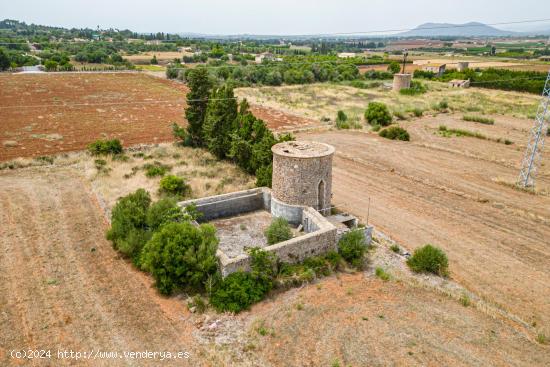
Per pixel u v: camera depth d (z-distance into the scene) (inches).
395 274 849.5
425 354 616.4
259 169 1212.5
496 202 1261.1
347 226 1000.2
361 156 1742.1
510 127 2317.9
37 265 830.5
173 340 629.9
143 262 797.2
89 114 2389.3
